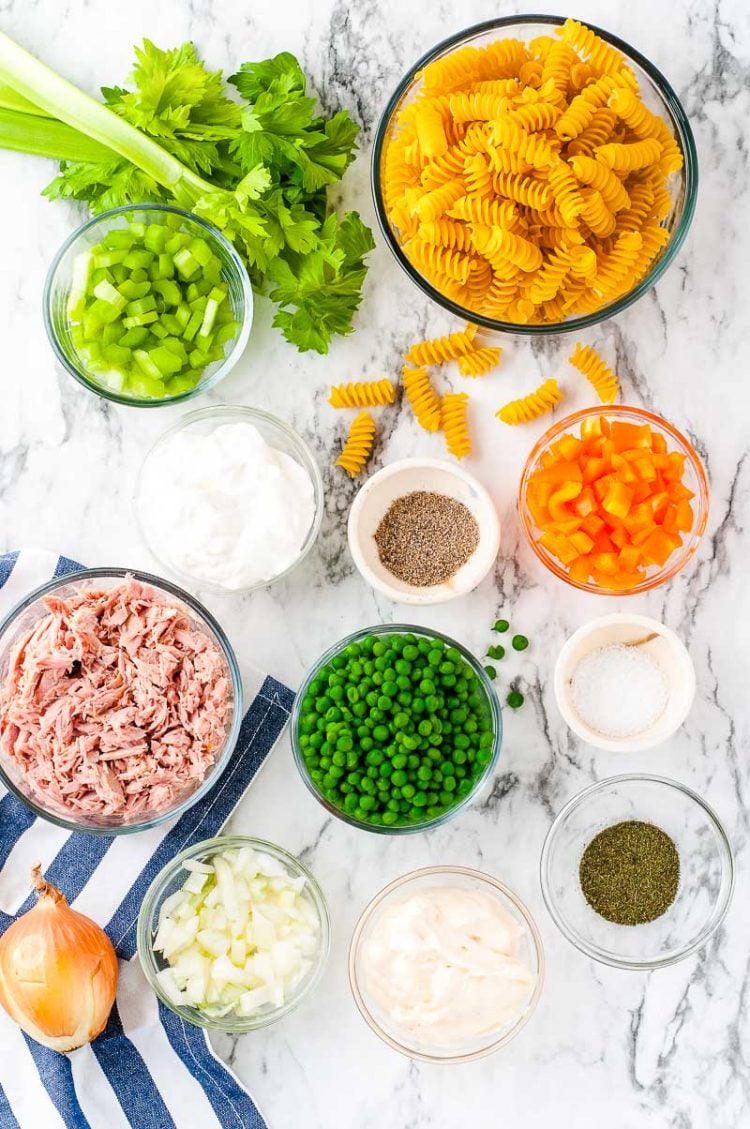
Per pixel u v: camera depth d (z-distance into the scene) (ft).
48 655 3.02
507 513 3.32
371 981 3.17
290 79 3.05
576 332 3.31
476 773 3.16
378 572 3.25
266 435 3.27
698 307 3.30
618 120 2.99
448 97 2.99
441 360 3.28
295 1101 3.28
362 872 3.30
